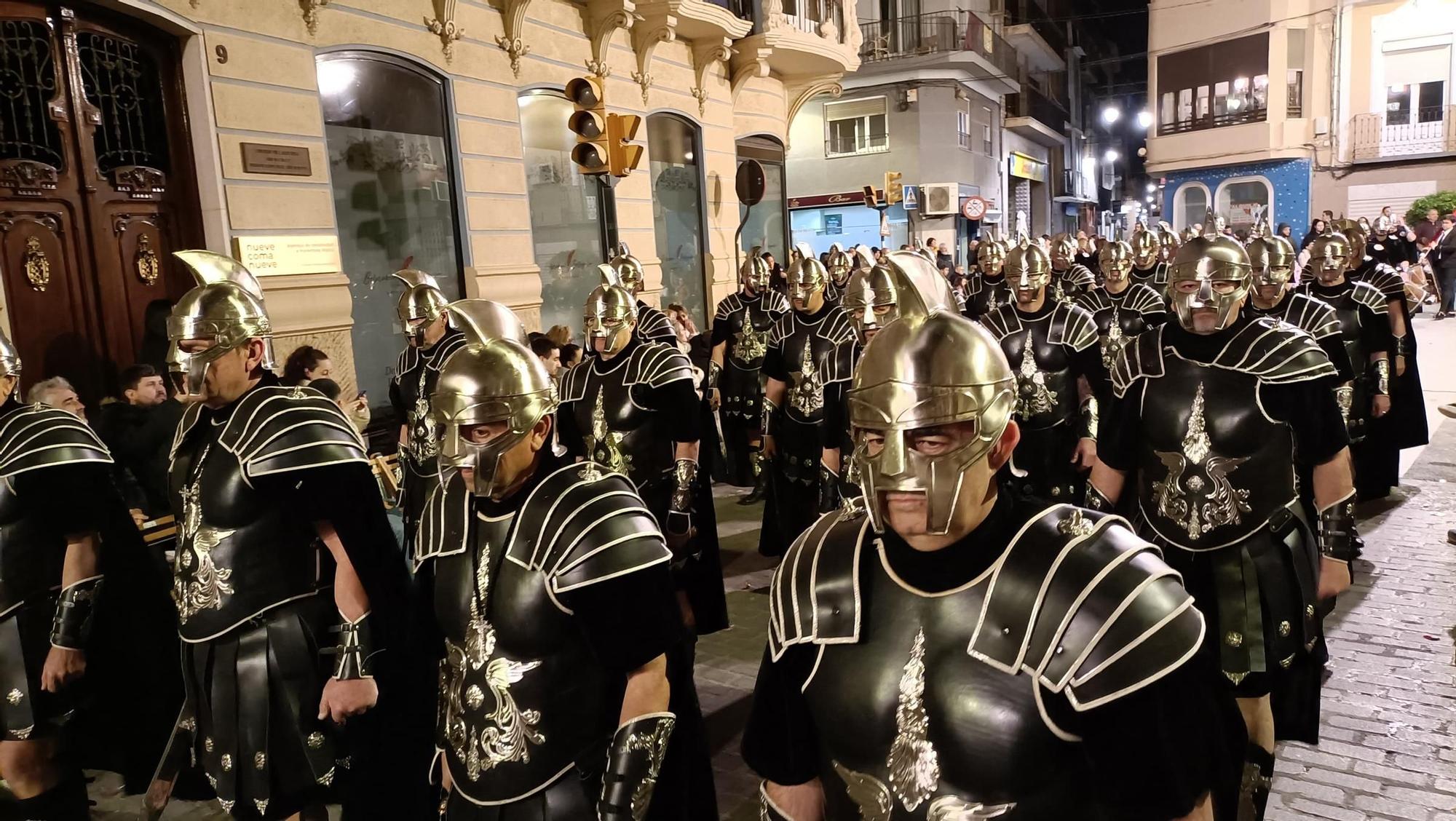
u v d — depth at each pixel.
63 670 3.22
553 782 1.99
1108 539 1.34
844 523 1.52
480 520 2.09
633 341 4.50
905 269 1.39
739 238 12.85
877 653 1.37
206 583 2.78
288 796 2.79
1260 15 25.44
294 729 2.78
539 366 2.07
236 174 6.69
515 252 9.45
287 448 2.73
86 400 5.93
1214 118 26.92
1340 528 3.07
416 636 2.24
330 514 2.75
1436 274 17.27
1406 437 6.71
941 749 1.31
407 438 4.83
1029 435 4.93
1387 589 5.26
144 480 4.91
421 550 2.17
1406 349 6.60
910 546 1.40
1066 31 36.81
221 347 2.76
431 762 2.85
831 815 1.47
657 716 2.00
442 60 8.51
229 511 2.76
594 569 1.95
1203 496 3.01
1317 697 3.23
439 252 8.68
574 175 10.44
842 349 4.66
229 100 6.64
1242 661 2.93
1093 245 15.92
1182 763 1.27
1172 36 27.47
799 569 1.48
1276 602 2.96
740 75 13.12
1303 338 2.98
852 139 24.48
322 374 5.17
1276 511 2.98
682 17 11.23
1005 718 1.29
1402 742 3.69
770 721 1.54
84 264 5.92
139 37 6.23
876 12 24.33
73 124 5.88
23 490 3.22
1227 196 27.48
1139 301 6.94
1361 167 25.28
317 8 7.23
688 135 12.40
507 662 2.00
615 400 4.39
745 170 11.57
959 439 1.31
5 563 3.22
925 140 23.77
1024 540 1.34
